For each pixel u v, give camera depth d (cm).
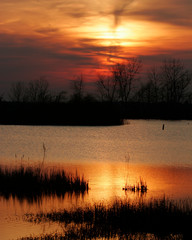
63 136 7075
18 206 2081
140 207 1850
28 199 2238
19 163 3803
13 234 1609
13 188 2469
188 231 1598
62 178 2611
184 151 5175
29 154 4666
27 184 2517
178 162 4059
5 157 4350
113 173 3244
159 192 2464
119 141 6438
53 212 1942
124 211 1783
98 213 1814
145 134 7750
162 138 7075
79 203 2134
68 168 3516
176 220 1684
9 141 6181
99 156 4534
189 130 8844
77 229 1645
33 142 6088
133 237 1551
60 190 2475
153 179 2967
